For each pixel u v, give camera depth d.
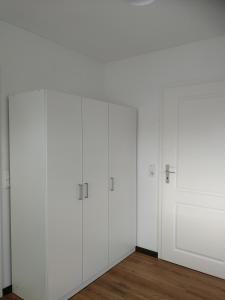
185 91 2.65
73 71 2.84
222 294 2.23
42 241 1.99
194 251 2.65
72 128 2.15
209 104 2.50
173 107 2.74
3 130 2.21
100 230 2.51
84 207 2.31
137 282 2.43
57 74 2.65
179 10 1.98
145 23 2.20
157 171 2.88
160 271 2.62
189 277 2.51
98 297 2.21
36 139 2.00
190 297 2.20
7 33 2.18
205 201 2.56
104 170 2.54
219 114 2.45
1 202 2.20
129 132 2.90
